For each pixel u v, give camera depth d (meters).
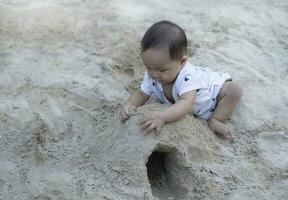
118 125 4.07
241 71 5.22
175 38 3.98
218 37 5.79
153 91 4.34
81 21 5.81
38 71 5.01
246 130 4.50
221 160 4.11
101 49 5.38
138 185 3.76
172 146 3.88
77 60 5.20
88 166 3.97
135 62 5.26
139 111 4.02
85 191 3.77
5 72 4.95
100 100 4.69
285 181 4.03
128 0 6.38
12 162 4.04
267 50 5.66
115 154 3.91
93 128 4.35
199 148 4.01
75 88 4.82
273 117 4.66
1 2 6.07
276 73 5.30
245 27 6.04
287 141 4.39
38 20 5.75
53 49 5.33
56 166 4.00
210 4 6.46
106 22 5.86
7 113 4.46
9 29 5.57
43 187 3.82
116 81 4.96
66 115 4.48
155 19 6.04
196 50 5.52
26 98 4.66
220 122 4.43
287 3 6.64
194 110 4.36
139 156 3.82
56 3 6.14
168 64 4.01
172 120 3.96
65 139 4.26
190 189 3.84
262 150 4.29
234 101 4.40
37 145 4.16
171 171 3.95
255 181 3.99
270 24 6.16
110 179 3.82
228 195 3.84
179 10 6.27
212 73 4.48
